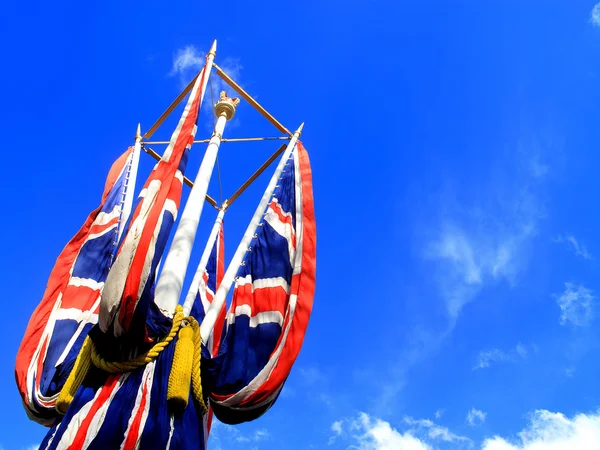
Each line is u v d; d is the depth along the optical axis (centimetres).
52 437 294
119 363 313
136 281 305
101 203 479
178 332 338
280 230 447
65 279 421
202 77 448
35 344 378
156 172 364
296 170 494
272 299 401
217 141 473
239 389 351
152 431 295
